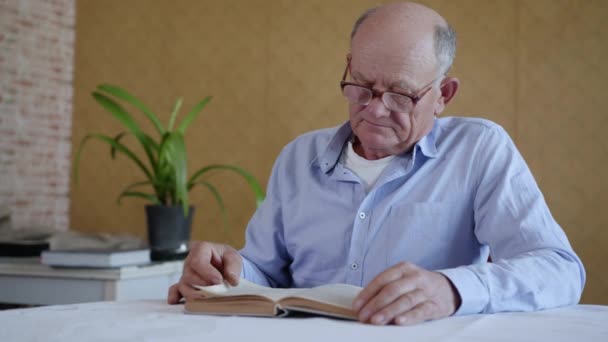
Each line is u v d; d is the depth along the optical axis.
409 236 1.59
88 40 4.69
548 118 3.60
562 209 3.57
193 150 4.43
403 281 1.08
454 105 3.79
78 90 4.70
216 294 1.26
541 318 1.13
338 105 4.08
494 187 1.56
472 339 0.93
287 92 4.21
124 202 4.57
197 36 4.43
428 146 1.63
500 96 3.69
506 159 1.59
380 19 1.51
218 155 4.36
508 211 1.50
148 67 4.54
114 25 4.63
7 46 4.32
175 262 2.61
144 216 4.51
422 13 1.52
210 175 4.38
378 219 1.61
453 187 1.60
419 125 1.54
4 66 4.31
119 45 4.62
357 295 1.08
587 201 3.52
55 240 3.68
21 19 4.40
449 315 1.13
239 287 1.33
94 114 4.66
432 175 1.63
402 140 1.55
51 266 2.39
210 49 4.40
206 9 4.42
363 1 4.03
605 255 3.48
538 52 3.63
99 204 4.63
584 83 3.54
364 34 1.51
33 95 4.48
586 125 3.53
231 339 0.92
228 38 4.36
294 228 1.74
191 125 4.44
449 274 1.15
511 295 1.19
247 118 4.30
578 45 3.55
